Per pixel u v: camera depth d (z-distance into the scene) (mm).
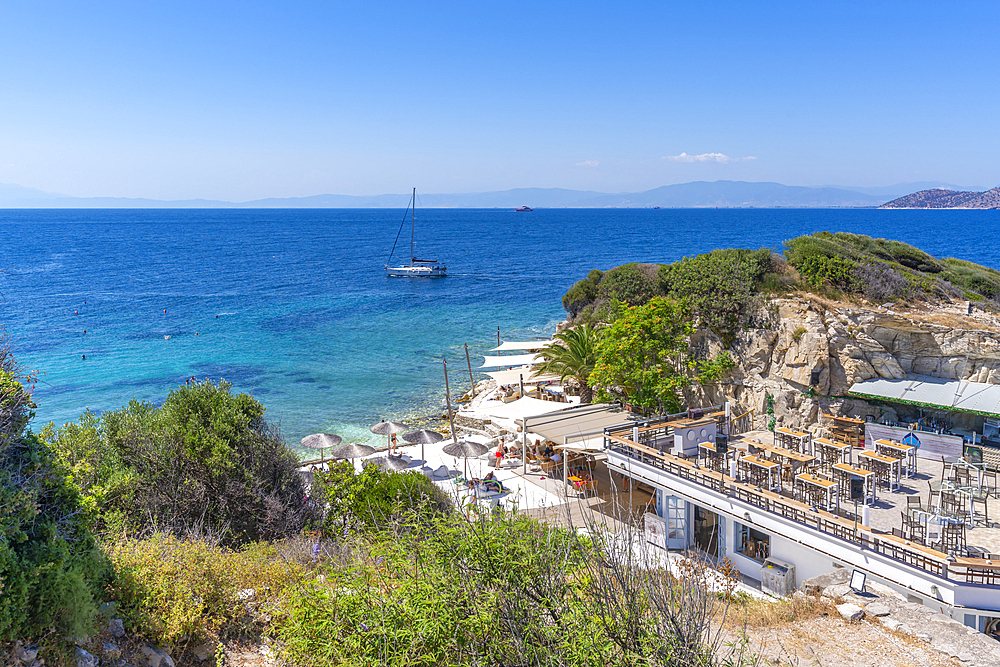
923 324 25719
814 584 13500
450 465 27625
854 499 16734
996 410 21766
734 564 17734
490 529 6828
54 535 7266
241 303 78750
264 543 13070
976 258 104375
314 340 58250
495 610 6090
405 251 161375
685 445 20828
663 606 5773
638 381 27891
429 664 6047
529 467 26672
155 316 69375
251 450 15266
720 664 6770
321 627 6633
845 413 26031
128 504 13492
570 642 5691
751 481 17781
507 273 112250
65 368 47500
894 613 11422
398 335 60406
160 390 41750
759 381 28141
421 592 6453
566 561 6410
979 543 14000
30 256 139125
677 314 29469
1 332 9055
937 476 18141
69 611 6875
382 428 25922
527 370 41844
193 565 9188
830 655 9914
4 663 6172
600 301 47938
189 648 7992
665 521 19422
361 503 15367
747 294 29219
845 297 28641
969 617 12422
